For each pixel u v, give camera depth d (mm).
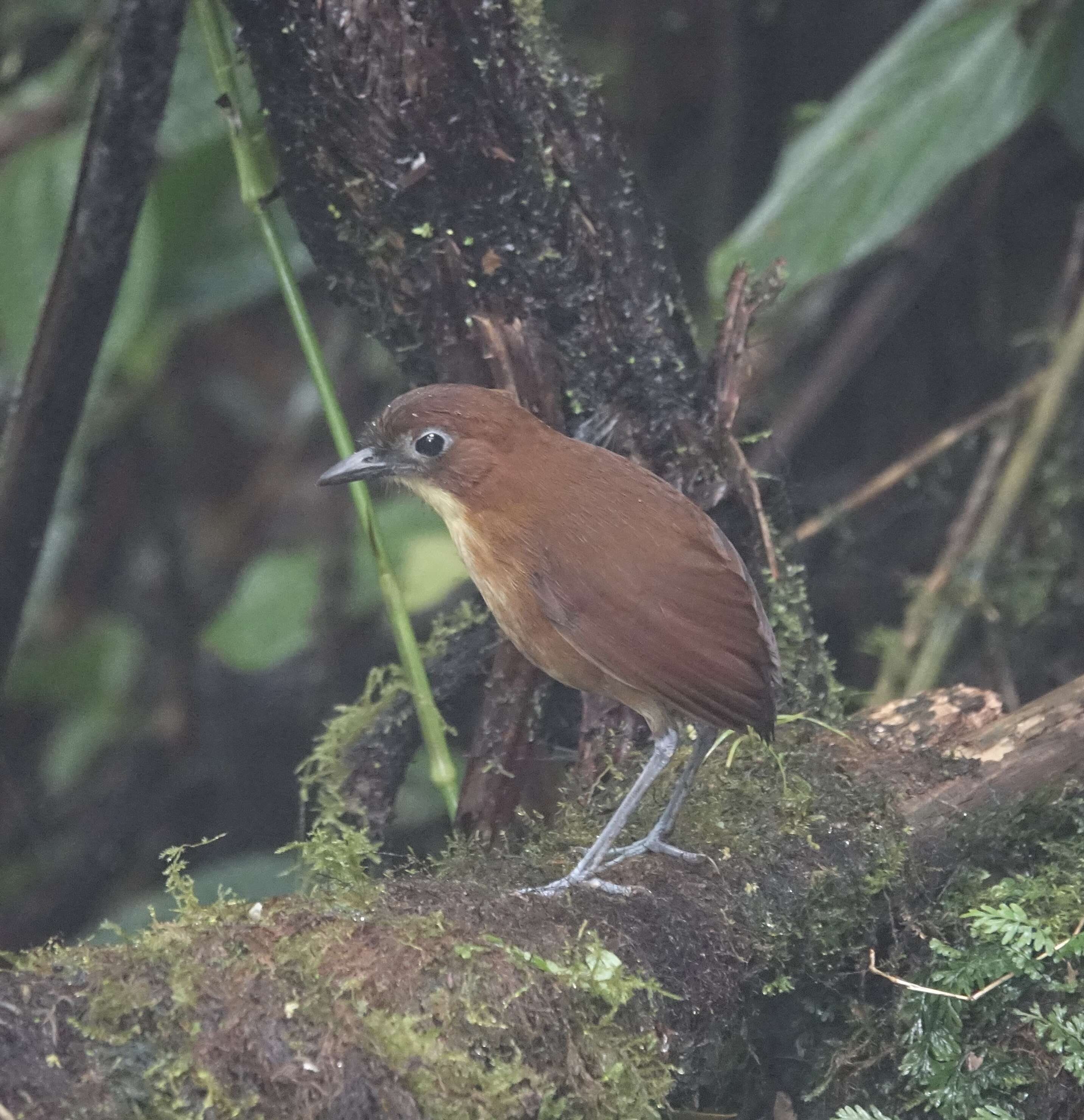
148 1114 4062
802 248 8023
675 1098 5457
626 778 6207
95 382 8406
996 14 8125
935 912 5711
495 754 6410
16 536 7727
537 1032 4367
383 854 6695
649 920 5074
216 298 10141
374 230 6043
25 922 12781
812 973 5586
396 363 6750
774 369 10648
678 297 6375
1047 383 8938
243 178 6562
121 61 6422
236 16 5746
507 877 5500
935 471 10844
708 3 11141
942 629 8711
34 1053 4000
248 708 12633
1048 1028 5121
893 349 11281
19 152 8977
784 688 6477
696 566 5449
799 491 8906
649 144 11453
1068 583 9477
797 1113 5684
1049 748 5879
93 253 6930
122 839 12969
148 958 4246
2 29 10859
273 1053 4113
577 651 5613
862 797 5746
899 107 8133
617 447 6328
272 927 4410
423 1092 4133
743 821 5660
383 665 11445
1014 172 10633
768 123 11180
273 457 14156
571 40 11195
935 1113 5395
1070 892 5453
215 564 14047
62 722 13766
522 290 6117
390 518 9781
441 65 5586
